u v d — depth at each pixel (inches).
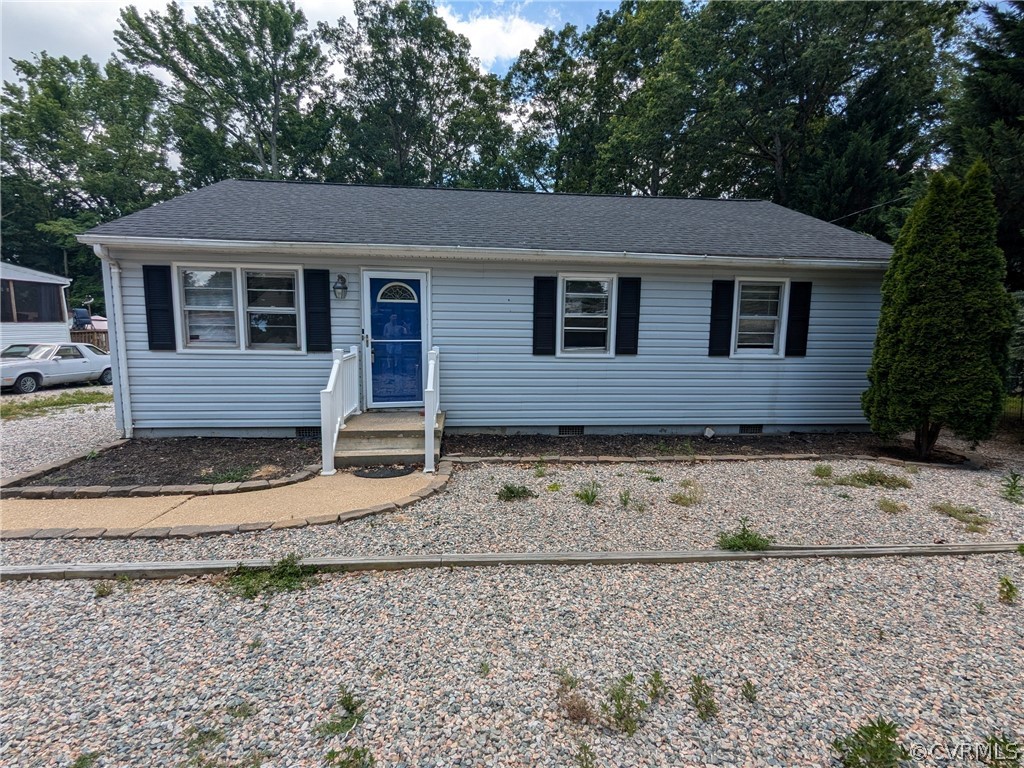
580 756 73.4
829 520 168.1
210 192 320.5
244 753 73.2
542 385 293.6
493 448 267.4
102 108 1208.8
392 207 324.8
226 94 1051.9
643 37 808.3
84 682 88.4
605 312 293.4
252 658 95.4
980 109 357.4
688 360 299.0
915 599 119.6
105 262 248.4
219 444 258.1
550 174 985.5
